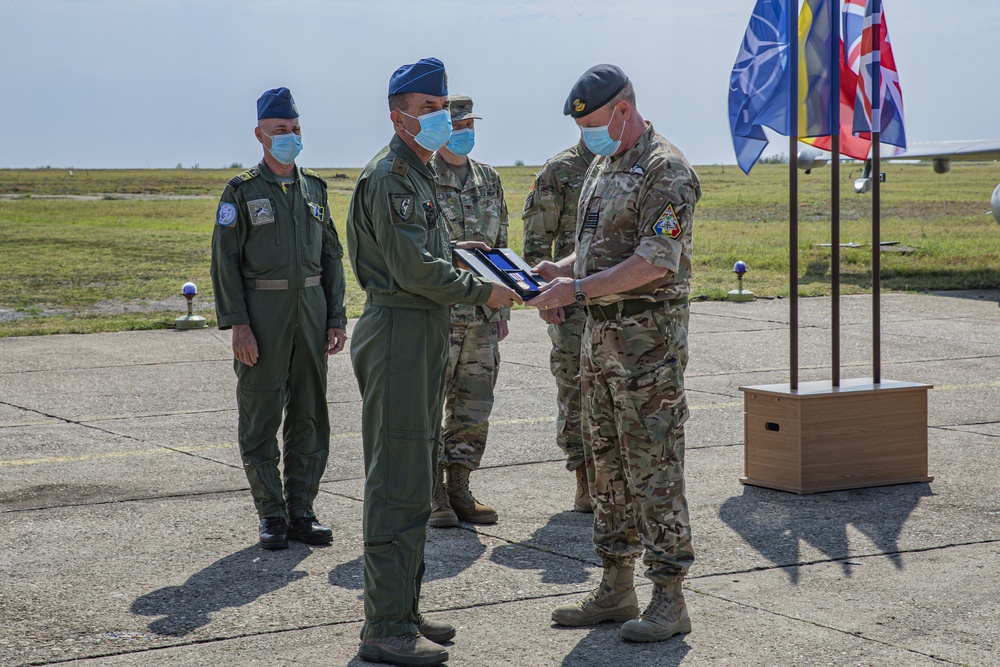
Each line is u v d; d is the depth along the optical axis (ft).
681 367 12.42
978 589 13.70
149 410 27.99
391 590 11.64
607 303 12.30
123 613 13.20
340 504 18.74
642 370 12.17
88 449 23.22
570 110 12.25
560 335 17.39
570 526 17.16
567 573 14.74
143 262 86.58
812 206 171.12
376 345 11.78
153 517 17.83
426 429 11.86
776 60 19.30
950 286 59.36
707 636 12.19
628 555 12.70
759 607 13.16
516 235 101.55
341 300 17.65
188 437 24.53
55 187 321.73
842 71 20.03
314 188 17.30
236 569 15.06
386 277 11.80
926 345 37.93
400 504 11.72
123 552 15.85
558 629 12.59
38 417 27.07
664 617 12.14
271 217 16.46
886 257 79.56
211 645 12.12
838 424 18.81
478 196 18.17
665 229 11.84
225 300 16.28
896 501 18.13
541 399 29.04
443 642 12.12
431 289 11.41
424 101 11.59
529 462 21.75
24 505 18.60
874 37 19.17
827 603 13.28
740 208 168.04
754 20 19.52
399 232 11.31
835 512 17.49
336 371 34.45
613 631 12.51
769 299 53.62
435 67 11.62
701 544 15.87
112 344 40.63
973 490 18.76
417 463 11.78
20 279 71.41
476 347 17.37
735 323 44.57
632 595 12.86
